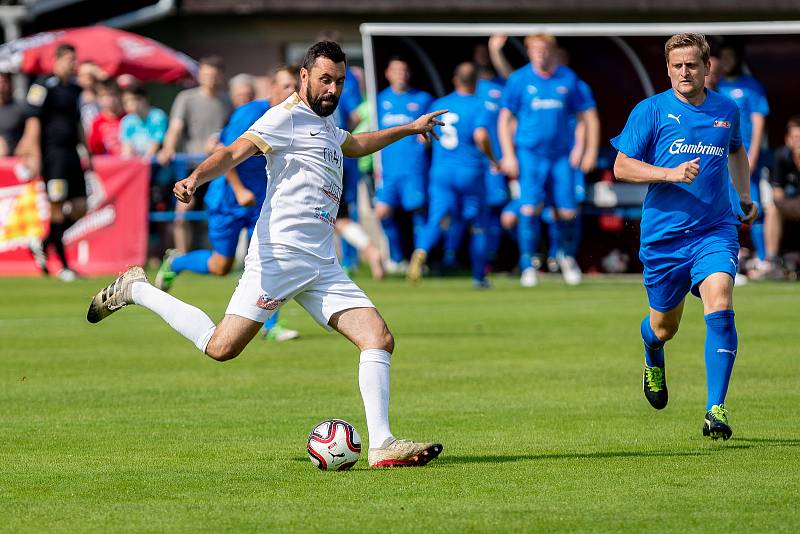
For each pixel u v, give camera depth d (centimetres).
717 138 2459
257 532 1745
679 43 2456
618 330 4409
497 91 6750
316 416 2769
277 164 2241
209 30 8856
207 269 4084
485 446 2398
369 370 2230
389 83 7150
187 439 2492
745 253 7088
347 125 6275
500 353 3816
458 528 1758
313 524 1786
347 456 2170
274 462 2258
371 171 7588
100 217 7169
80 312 5156
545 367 3516
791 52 6962
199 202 7375
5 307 5347
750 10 8706
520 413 2784
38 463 2253
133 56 7956
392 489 2020
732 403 2892
